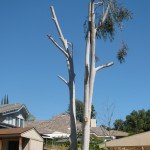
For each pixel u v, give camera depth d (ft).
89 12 53.36
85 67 51.65
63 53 54.75
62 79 54.19
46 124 185.98
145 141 67.51
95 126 170.60
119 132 170.60
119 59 60.03
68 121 189.47
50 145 140.15
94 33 52.60
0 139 107.04
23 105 141.59
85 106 50.57
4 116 135.44
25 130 106.52
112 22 58.08
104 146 73.41
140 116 211.61
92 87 51.06
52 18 56.03
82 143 50.03
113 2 57.52
